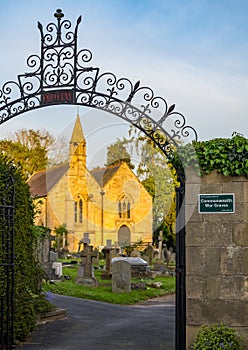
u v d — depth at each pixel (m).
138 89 8.70
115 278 19.36
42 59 9.10
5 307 9.66
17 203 10.44
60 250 36.59
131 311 14.97
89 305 15.74
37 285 12.30
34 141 44.50
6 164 10.32
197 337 8.50
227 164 8.61
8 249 9.09
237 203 8.67
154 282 22.77
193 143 8.77
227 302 8.61
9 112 9.20
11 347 8.85
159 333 11.09
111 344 10.01
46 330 11.34
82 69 8.91
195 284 8.68
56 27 9.07
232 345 8.29
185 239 8.70
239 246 8.64
